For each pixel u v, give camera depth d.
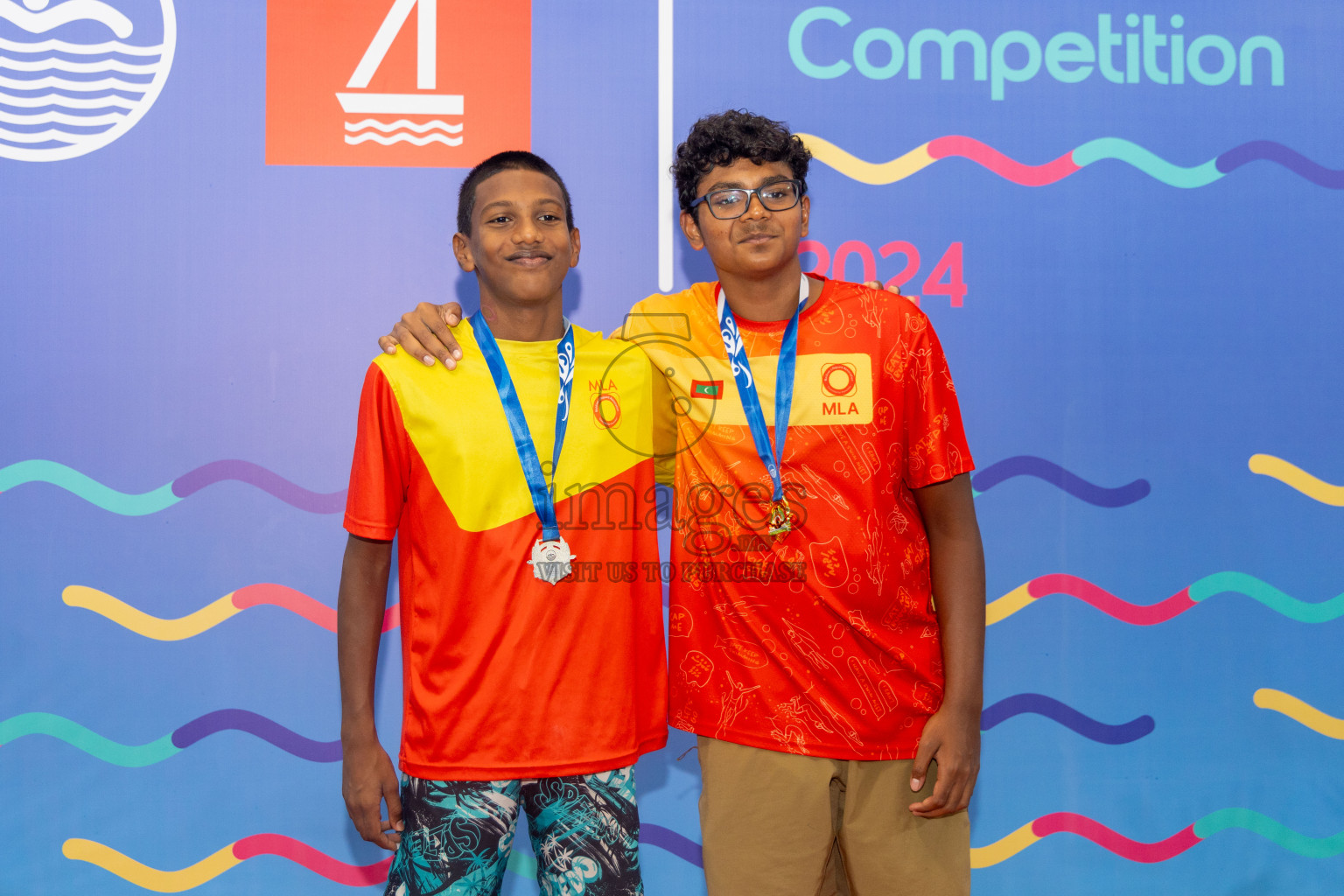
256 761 1.80
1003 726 1.89
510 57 1.83
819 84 1.87
